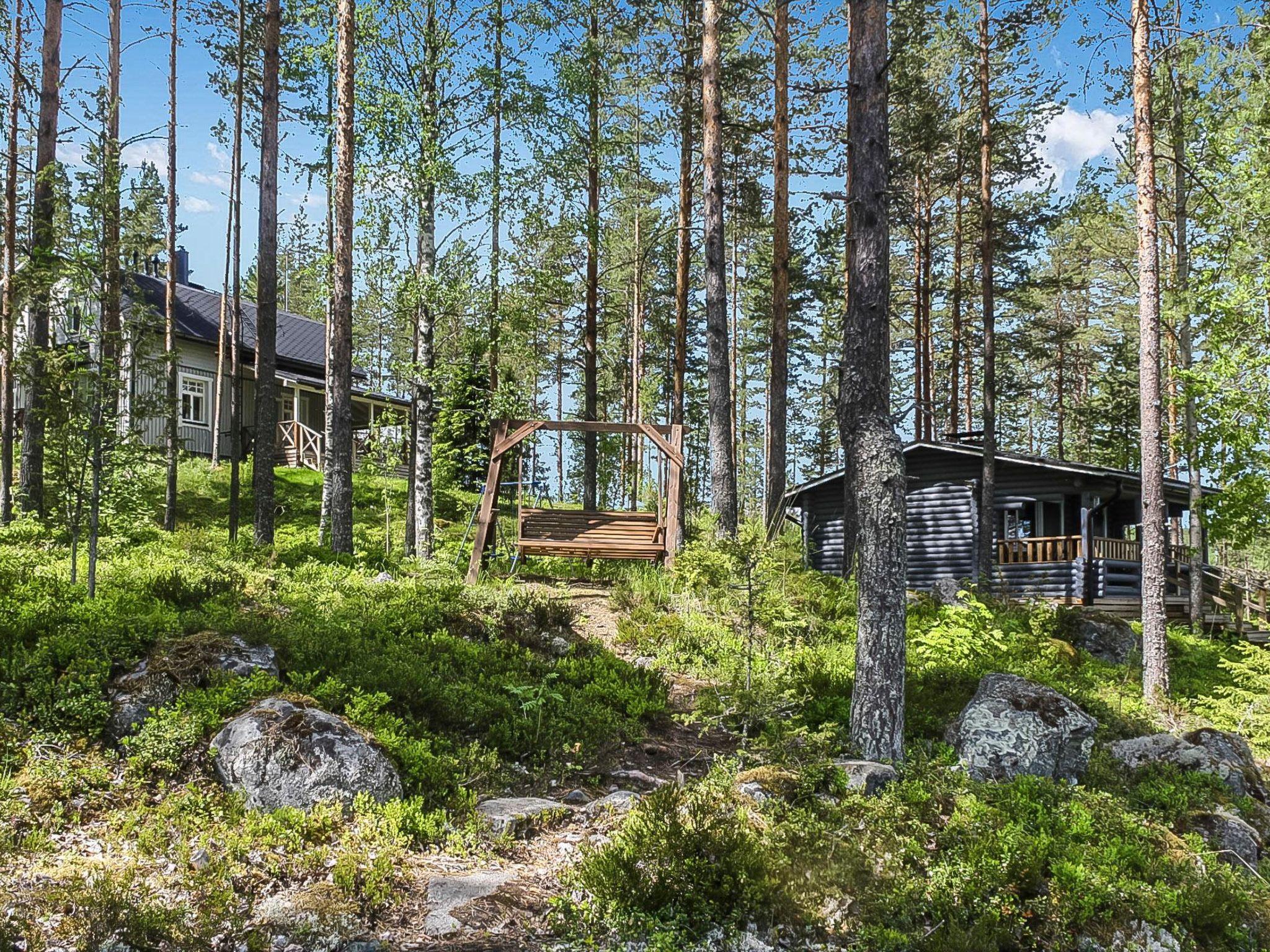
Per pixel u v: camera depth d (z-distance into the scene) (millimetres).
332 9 17328
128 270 11297
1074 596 22734
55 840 6000
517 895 5949
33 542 14812
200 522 21969
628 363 40594
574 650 12289
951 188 30953
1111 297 44438
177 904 5395
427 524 17875
